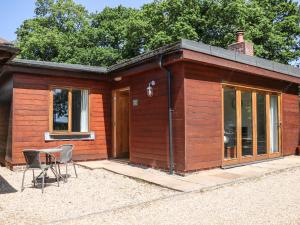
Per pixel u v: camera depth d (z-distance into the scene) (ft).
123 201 18.34
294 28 74.79
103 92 34.83
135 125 30.32
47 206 17.49
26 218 15.37
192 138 24.94
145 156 28.89
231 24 65.57
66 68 31.01
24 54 81.92
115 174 26.37
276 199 18.08
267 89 32.53
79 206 17.44
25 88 29.86
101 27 91.09
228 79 28.14
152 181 22.38
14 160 29.12
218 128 27.04
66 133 31.96
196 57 23.97
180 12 68.95
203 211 16.02
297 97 37.88
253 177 23.63
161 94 26.99
